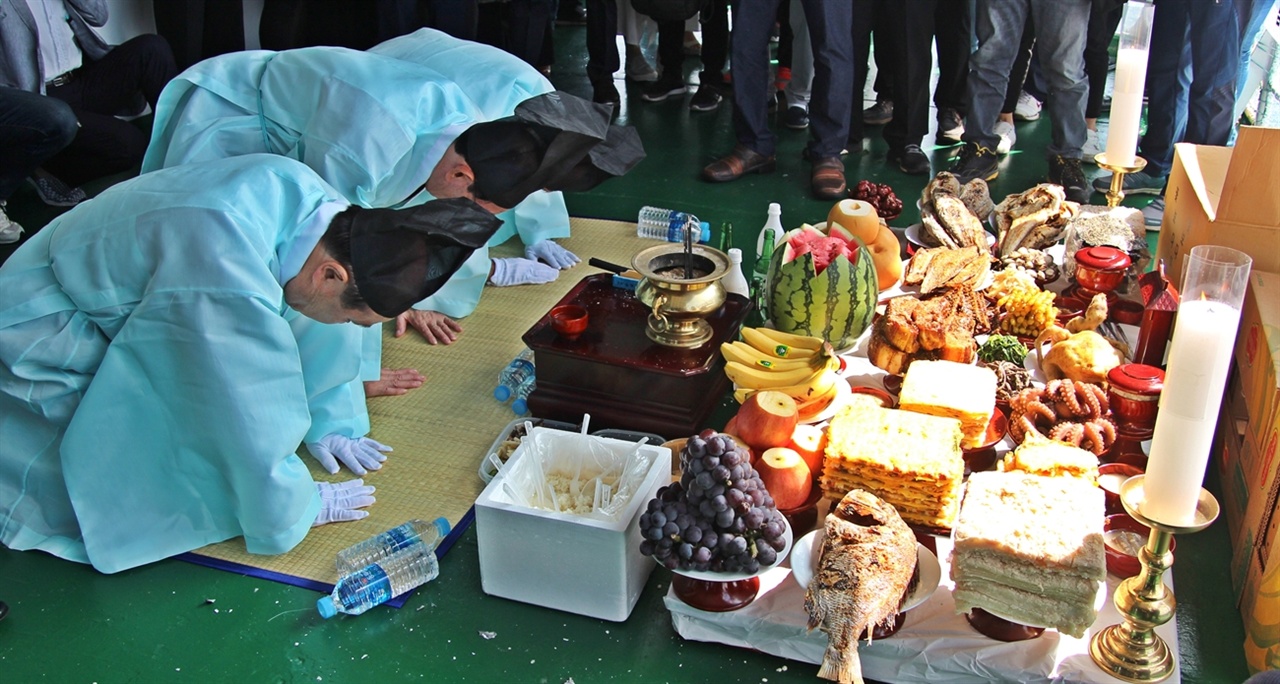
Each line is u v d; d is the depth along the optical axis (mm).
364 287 2580
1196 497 1977
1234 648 2377
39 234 2750
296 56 3227
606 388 3082
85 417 2549
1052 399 2793
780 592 2350
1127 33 3336
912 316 3086
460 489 2943
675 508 2248
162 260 2482
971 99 5020
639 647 2410
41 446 2707
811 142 5148
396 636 2453
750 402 2629
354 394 3088
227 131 3197
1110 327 3328
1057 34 4629
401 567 2588
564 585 2469
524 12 6020
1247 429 2613
